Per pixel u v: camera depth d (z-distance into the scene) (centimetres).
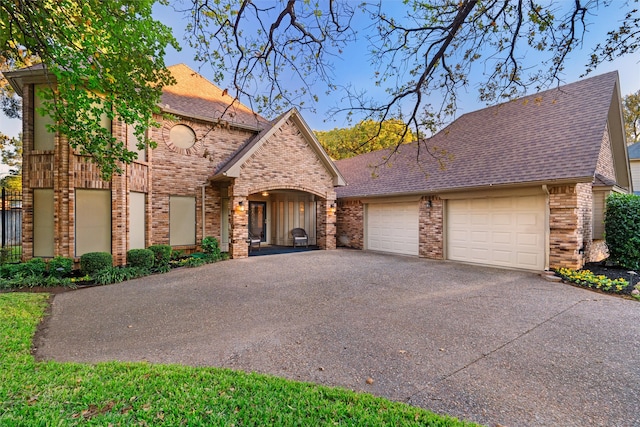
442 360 411
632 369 386
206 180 1379
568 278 851
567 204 916
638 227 920
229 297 718
